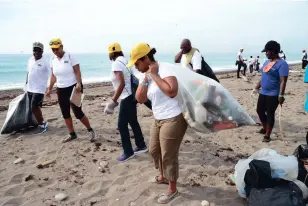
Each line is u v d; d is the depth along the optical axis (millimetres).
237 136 6055
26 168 4602
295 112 8188
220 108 3525
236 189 3834
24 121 6262
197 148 5340
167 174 3482
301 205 2873
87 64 64438
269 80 5441
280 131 6391
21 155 5137
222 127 3580
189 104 3361
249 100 10062
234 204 3494
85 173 4387
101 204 3582
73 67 5246
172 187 3564
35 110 6246
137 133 4887
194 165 4559
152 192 3799
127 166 4539
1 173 4449
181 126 3328
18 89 18828
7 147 5555
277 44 5316
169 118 3283
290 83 15609
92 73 38812
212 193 3742
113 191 3857
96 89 16609
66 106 5457
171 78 3107
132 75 4434
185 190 3801
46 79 6215
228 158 4824
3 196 3781
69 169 4516
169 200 3543
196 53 5871
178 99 3354
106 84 20406
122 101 4496
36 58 6066
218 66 58969
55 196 3725
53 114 8172
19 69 44812
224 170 4398
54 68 5273
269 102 5488
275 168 3262
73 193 3850
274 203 2885
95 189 3932
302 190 3127
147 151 4988
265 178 3182
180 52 6418
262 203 2938
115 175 4301
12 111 6242
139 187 3910
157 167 3896
